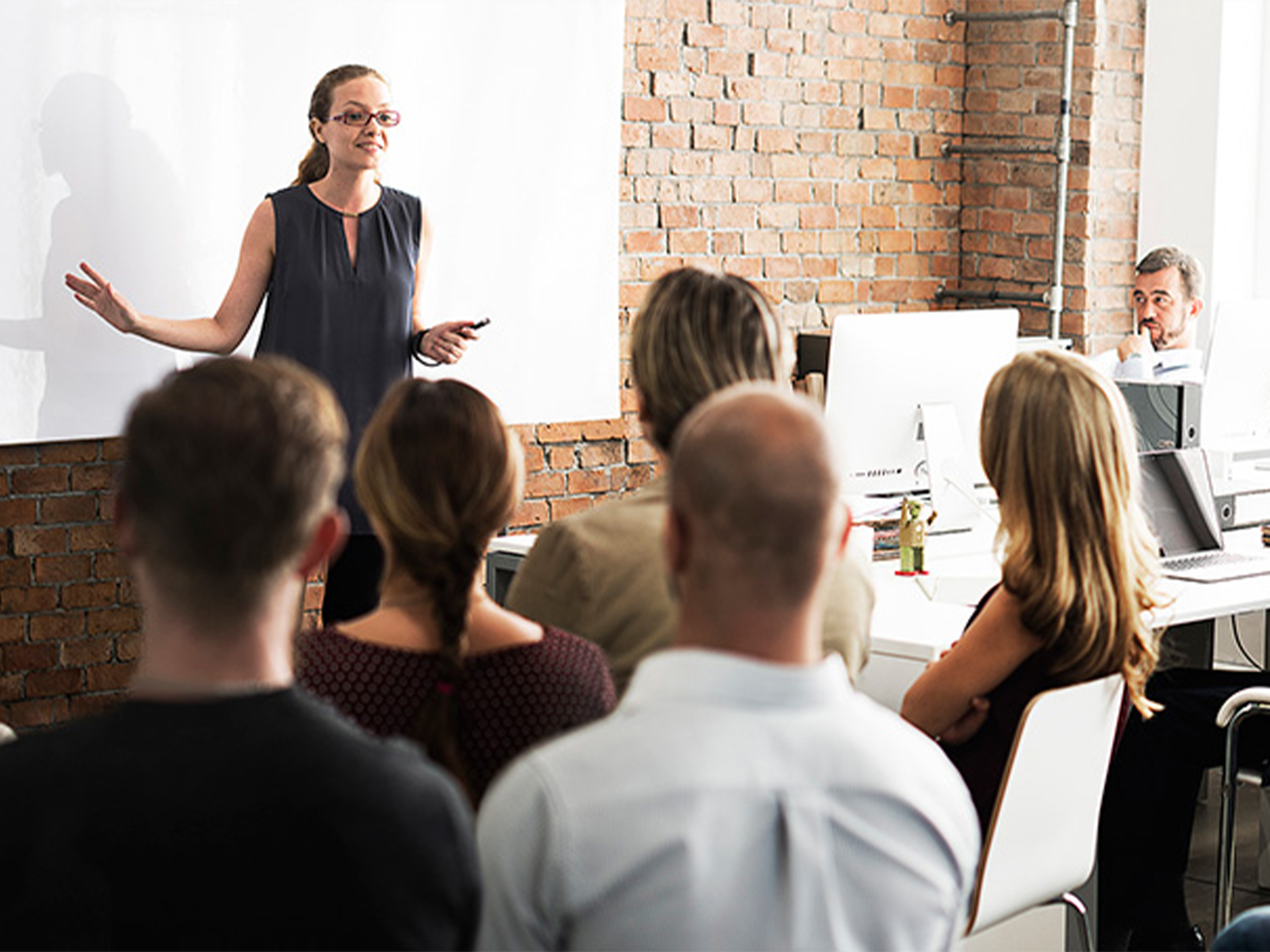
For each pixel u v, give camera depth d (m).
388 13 5.14
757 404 1.38
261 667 1.26
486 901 1.36
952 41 6.65
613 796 1.31
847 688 1.42
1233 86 6.47
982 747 2.77
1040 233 6.53
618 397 5.82
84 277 4.62
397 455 1.92
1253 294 6.65
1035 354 2.75
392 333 4.38
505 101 5.42
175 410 1.25
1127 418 2.71
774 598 1.36
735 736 1.34
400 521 1.91
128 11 4.63
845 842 1.36
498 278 5.47
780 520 1.34
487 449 1.95
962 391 4.27
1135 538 2.71
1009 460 2.69
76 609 4.72
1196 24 6.45
